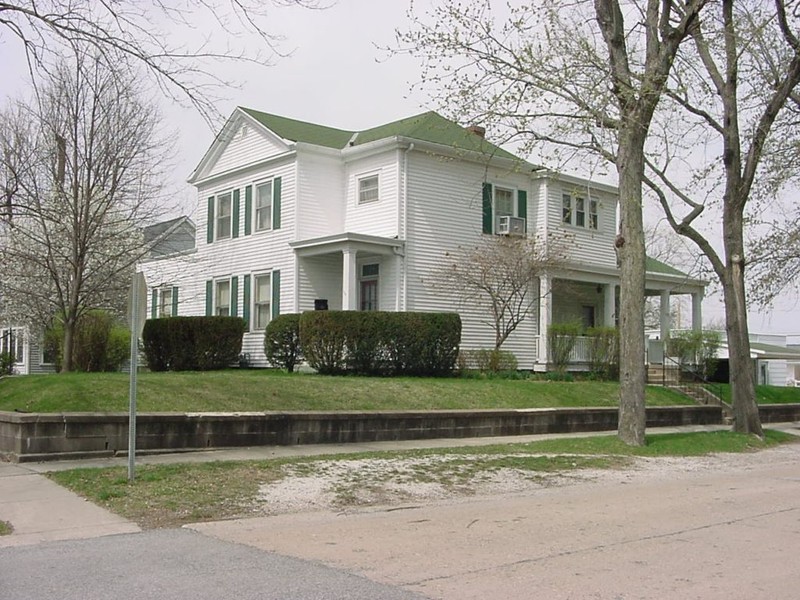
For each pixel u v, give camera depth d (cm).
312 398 1844
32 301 2747
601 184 3266
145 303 1164
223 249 3148
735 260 2112
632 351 1752
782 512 1022
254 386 1856
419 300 2738
